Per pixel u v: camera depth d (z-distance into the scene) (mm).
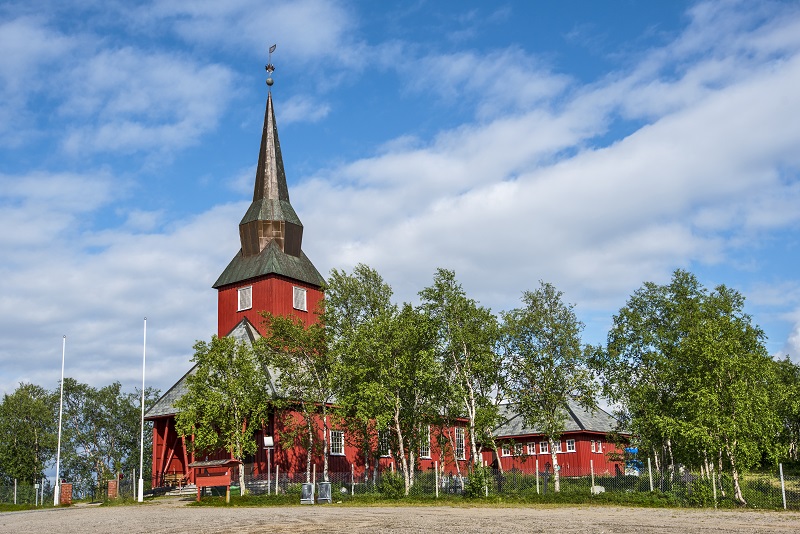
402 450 42656
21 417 73375
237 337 56000
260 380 44969
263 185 62312
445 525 23938
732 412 33062
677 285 45188
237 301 59844
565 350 41812
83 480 77188
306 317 60250
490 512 30344
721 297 44688
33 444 73938
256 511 34062
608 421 64812
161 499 47188
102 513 36312
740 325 36094
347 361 45438
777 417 34375
